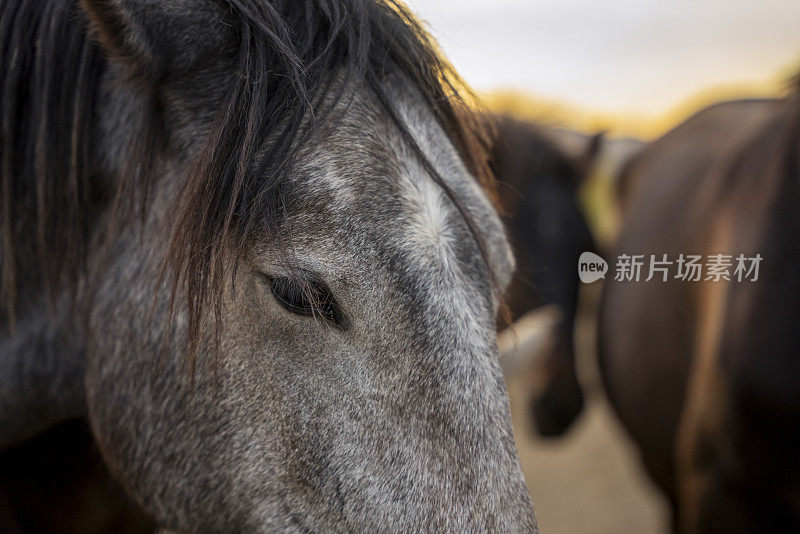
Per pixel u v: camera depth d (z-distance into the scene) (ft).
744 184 7.75
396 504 3.96
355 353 4.06
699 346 8.00
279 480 4.33
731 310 7.00
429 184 4.22
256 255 4.09
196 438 4.62
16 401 5.25
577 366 13.26
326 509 4.17
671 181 10.23
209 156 4.02
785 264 6.49
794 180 6.63
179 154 4.50
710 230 8.33
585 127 17.87
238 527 4.63
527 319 12.28
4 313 5.20
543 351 12.59
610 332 10.77
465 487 3.89
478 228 4.36
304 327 4.15
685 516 8.05
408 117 4.46
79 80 4.76
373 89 4.35
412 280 3.94
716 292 7.52
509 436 4.04
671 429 9.30
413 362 3.95
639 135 16.69
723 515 7.25
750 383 6.56
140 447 4.87
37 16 4.87
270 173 3.94
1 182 4.96
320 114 4.10
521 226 13.03
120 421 4.92
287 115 4.12
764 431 6.55
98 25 4.14
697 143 10.29
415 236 3.99
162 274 4.11
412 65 4.66
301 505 4.27
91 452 5.96
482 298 4.25
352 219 3.92
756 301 6.64
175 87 4.42
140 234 4.67
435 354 3.94
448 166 4.50
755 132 8.20
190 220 4.03
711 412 7.15
